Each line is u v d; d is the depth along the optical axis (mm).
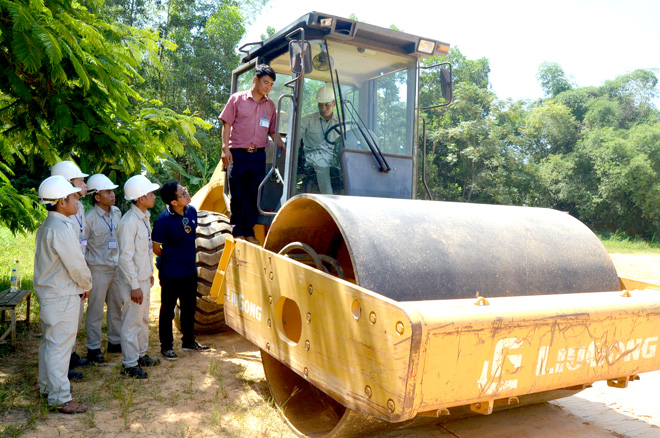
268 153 5105
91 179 4980
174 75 21922
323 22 4309
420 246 3029
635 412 3908
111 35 4996
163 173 17125
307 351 3053
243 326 3889
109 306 5172
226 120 4875
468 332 2367
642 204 29594
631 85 37531
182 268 4957
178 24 24406
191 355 5082
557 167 32406
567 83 42812
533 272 3264
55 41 3576
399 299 2777
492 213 3629
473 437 3396
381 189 4438
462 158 29906
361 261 2789
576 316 2660
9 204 6406
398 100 4742
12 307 5051
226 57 24266
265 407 3816
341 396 2721
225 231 5641
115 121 5230
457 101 29062
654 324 2951
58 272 3709
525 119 36094
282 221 3637
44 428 3398
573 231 3717
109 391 4098
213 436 3373
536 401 3744
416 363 2268
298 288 3152
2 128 5523
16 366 4605
